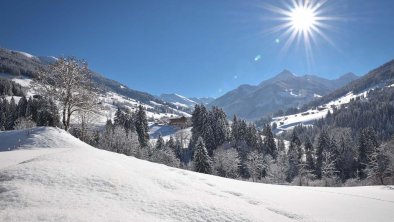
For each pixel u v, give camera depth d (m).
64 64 39.81
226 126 131.50
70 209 8.32
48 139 31.83
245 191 15.02
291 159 106.19
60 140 32.06
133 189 10.80
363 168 96.25
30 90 41.94
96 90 43.19
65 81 39.75
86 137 52.38
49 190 9.38
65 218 7.55
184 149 125.81
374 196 18.33
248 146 118.12
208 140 116.25
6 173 10.43
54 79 40.16
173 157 88.06
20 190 8.96
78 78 41.03
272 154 118.06
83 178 10.77
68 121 40.47
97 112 43.88
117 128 91.94
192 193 11.87
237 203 11.61
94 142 79.25
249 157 92.56
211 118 124.44
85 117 46.69
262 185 19.59
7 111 119.94
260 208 11.73
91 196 9.54
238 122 129.88
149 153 95.00
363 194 18.92
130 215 8.63
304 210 12.70
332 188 21.97
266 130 124.19
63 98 39.56
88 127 50.31
